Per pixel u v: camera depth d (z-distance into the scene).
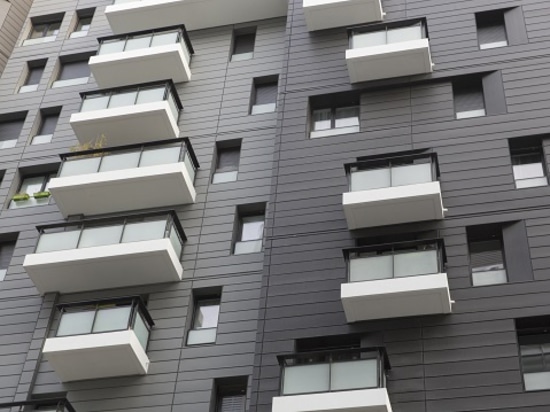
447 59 33.72
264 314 28.05
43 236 33.00
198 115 37.81
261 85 38.97
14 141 39.94
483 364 25.22
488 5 35.12
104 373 29.64
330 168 31.61
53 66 42.72
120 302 30.05
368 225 29.53
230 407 28.58
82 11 45.62
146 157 34.50
